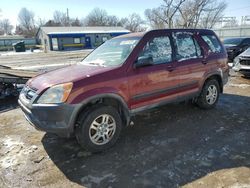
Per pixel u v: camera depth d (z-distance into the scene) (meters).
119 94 3.33
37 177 2.81
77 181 2.72
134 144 3.54
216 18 41.22
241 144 3.45
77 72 3.37
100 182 2.69
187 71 4.20
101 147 3.32
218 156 3.14
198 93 4.60
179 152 3.27
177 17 28.42
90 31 46.06
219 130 3.95
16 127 4.36
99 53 4.18
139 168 2.93
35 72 7.67
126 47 3.74
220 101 5.61
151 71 3.66
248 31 35.09
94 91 3.09
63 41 42.28
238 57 8.52
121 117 3.61
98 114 3.20
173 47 4.05
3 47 47.16
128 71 3.43
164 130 4.00
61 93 2.95
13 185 2.67
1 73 6.94
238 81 8.08
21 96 3.47
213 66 4.70
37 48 50.41
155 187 2.57
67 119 2.97
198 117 4.55
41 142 3.70
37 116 3.02
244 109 5.00
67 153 3.34
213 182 2.61
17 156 3.29
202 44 4.55
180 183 2.62
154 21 32.50
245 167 2.87
